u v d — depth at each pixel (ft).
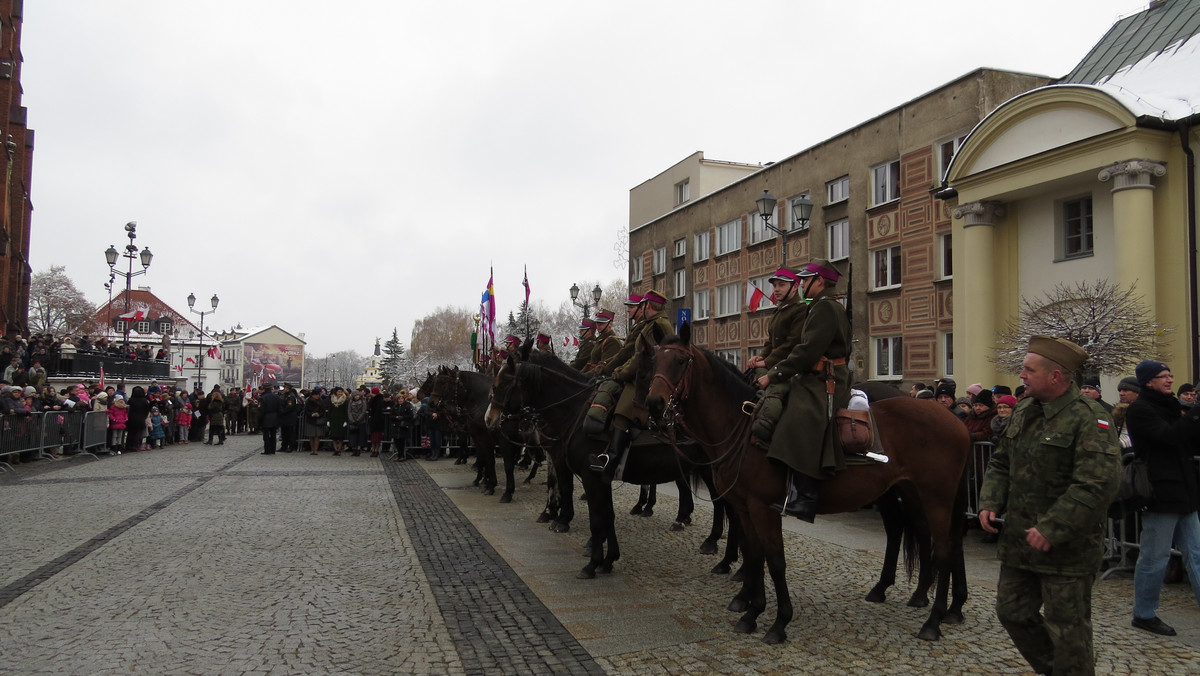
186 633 19.45
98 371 112.68
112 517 37.47
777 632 18.99
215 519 37.06
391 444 83.20
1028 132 58.13
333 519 37.40
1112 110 51.26
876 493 19.74
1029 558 13.50
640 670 17.04
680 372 20.48
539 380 29.78
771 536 19.38
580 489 52.75
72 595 23.03
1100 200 55.47
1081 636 13.07
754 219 108.88
